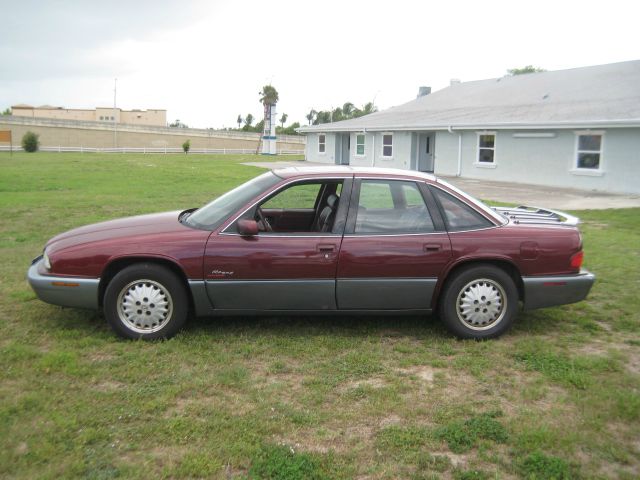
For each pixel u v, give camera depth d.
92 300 5.03
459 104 31.06
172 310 5.05
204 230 5.11
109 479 3.04
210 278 5.00
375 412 3.85
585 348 5.13
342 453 3.35
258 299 5.07
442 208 5.26
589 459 3.35
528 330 5.57
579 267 5.33
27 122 58.12
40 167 29.88
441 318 5.29
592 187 20.06
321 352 4.89
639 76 24.05
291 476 3.10
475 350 5.01
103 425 3.60
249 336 5.23
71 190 18.33
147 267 4.97
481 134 24.89
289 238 5.06
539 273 5.23
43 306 6.01
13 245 9.22
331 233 5.11
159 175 25.11
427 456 3.31
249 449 3.33
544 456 3.30
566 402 4.04
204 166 32.81
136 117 96.50
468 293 5.21
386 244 5.09
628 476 3.17
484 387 4.29
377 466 3.23
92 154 49.59
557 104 23.78
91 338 5.05
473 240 5.16
